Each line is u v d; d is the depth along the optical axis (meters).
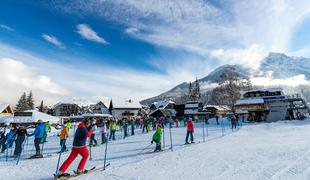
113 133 21.75
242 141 15.88
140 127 38.75
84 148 7.83
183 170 8.05
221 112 82.75
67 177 7.32
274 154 10.19
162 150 13.21
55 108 89.56
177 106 79.19
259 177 6.69
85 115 64.75
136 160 10.41
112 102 78.25
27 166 10.06
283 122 40.69
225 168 8.02
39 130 12.55
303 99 53.16
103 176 7.56
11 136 14.59
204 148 13.18
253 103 50.50
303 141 14.28
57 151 15.15
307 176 6.51
